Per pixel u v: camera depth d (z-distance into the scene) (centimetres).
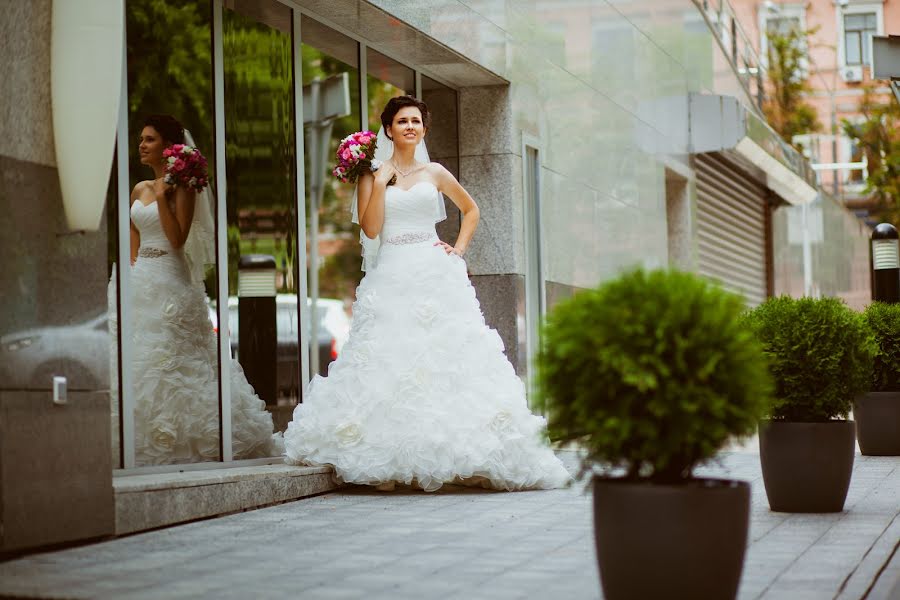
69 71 548
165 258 713
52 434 537
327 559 511
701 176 1775
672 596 385
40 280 536
